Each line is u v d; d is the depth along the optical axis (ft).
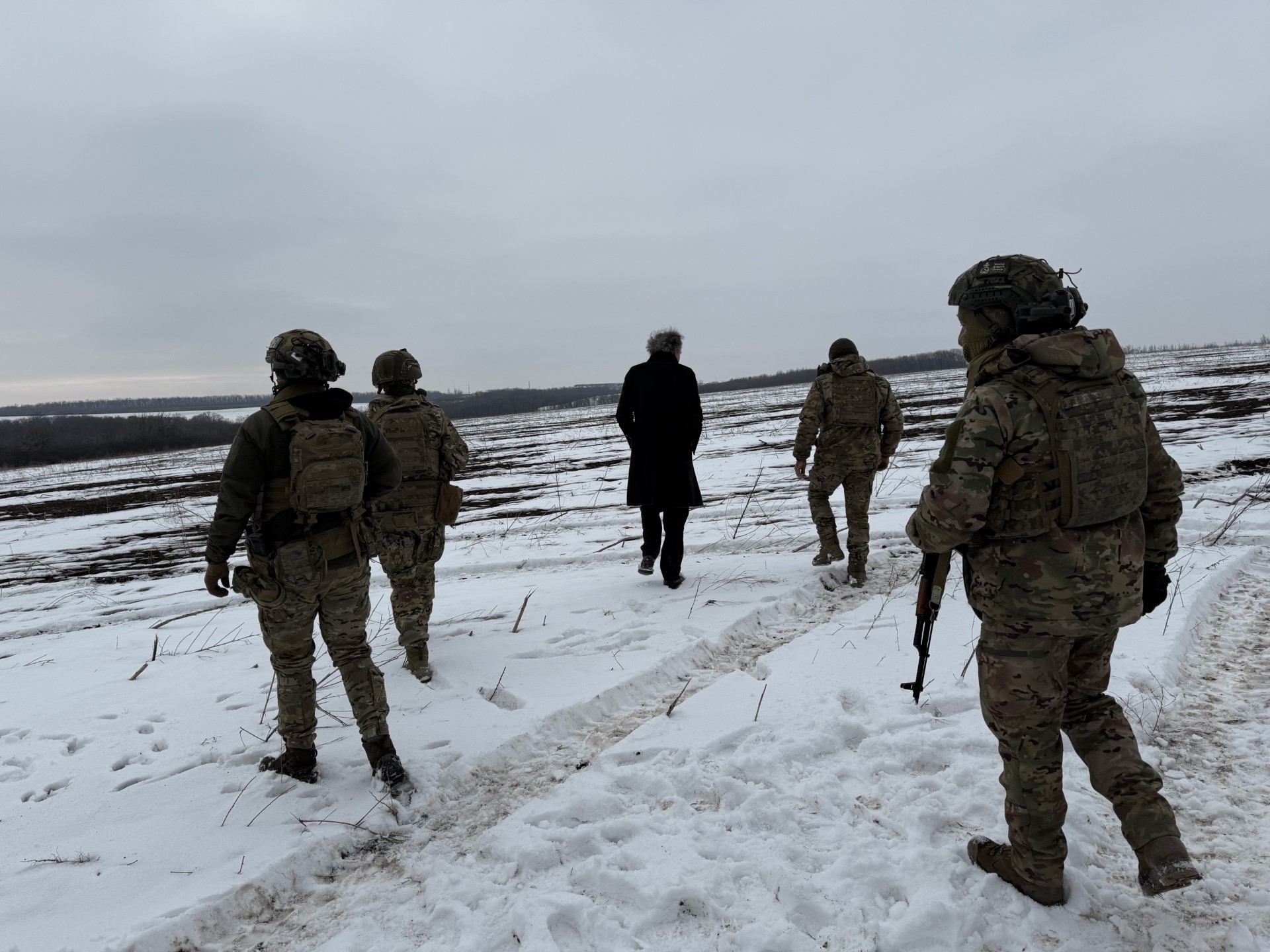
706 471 49.16
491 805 10.50
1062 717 7.26
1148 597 7.60
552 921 7.95
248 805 10.44
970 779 9.98
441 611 20.20
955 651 14.51
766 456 55.98
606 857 8.89
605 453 72.49
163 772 11.80
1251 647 14.06
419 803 10.37
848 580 20.38
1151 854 6.81
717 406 150.92
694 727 12.10
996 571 7.14
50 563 35.96
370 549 10.84
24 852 9.65
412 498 14.87
